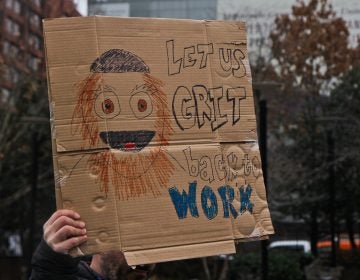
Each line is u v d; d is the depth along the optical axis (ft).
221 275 64.49
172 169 10.35
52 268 9.44
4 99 81.15
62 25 10.09
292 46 98.73
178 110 10.61
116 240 9.78
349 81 95.61
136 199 10.00
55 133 9.93
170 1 179.73
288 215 99.96
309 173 86.07
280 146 92.68
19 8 73.05
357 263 89.71
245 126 11.06
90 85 10.06
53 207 85.92
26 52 73.00
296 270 63.10
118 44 10.31
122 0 129.29
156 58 10.57
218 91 10.94
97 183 9.87
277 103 94.17
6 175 80.02
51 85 10.00
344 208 96.99
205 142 10.69
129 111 10.22
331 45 98.89
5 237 100.58
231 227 10.62
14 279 89.66
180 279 72.08
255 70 94.27
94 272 11.21
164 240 10.07
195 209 10.39
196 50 10.92
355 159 84.64
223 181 10.71
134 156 10.12
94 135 9.98
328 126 88.33
